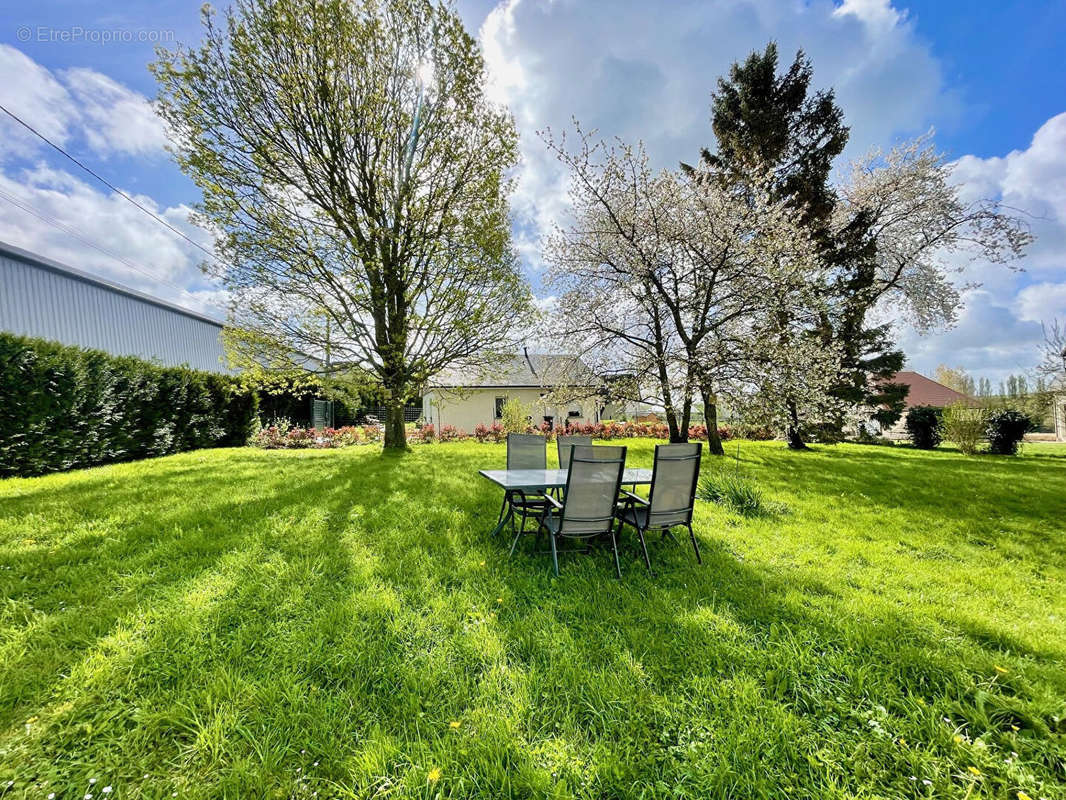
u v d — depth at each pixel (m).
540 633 2.38
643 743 1.65
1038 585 3.19
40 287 10.72
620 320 10.65
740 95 13.02
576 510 3.28
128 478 6.50
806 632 2.40
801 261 9.05
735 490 5.47
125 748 1.60
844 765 1.57
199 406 10.92
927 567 3.51
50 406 6.91
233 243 8.32
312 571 3.15
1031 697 1.91
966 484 7.04
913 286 12.81
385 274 9.75
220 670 2.00
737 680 1.99
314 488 5.90
